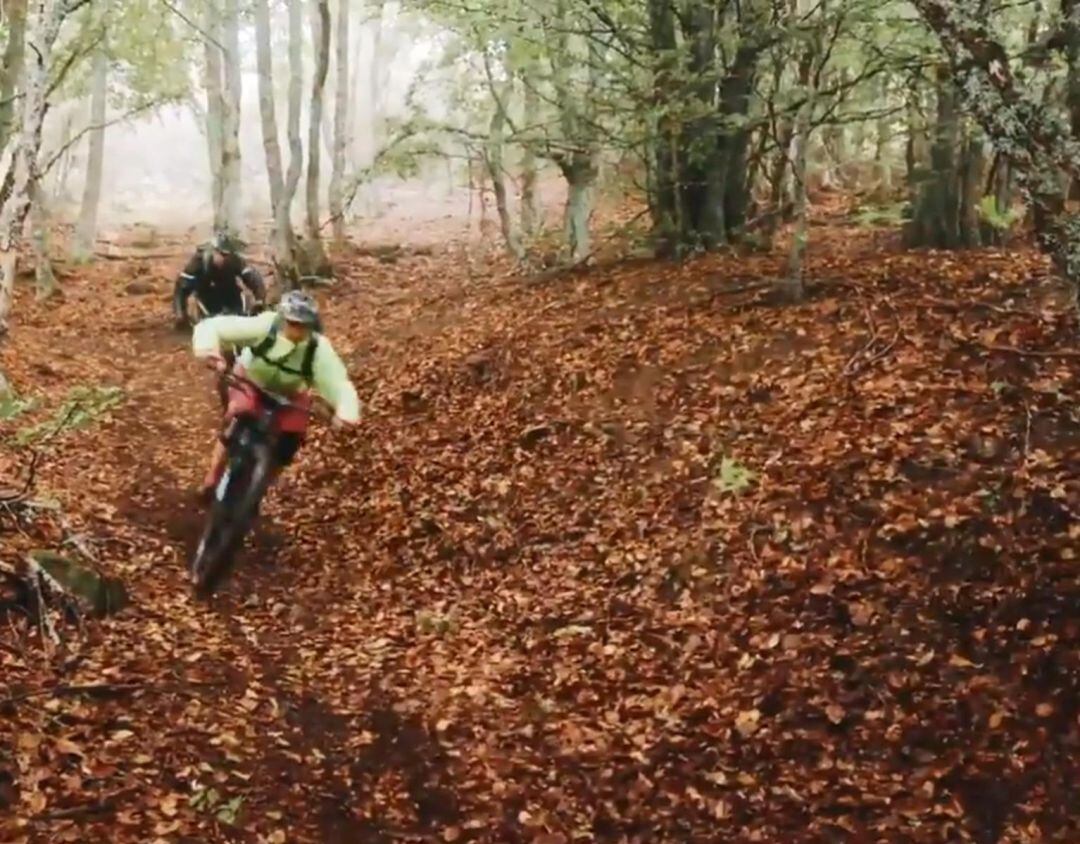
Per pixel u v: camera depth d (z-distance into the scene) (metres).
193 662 5.66
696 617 6.11
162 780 4.56
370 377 11.84
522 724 5.39
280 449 6.83
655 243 13.67
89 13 17.97
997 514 6.04
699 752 5.07
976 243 11.70
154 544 7.23
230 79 19.88
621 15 12.15
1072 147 4.34
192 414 11.19
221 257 10.77
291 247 18.95
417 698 5.64
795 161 11.14
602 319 11.08
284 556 7.57
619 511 7.48
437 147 15.12
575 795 4.84
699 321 10.05
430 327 13.48
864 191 17.75
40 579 5.68
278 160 18.56
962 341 8.00
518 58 12.95
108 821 4.21
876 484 6.63
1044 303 8.57
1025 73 8.19
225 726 5.09
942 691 5.11
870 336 8.56
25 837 4.00
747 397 8.33
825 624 5.73
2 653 5.21
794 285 9.94
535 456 8.62
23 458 7.98
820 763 4.89
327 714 5.45
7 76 12.04
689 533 6.88
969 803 4.52
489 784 4.91
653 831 4.59
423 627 6.49
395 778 4.95
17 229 7.36
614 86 13.62
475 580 7.14
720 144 12.77
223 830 4.33
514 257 17.39
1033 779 4.57
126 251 25.47
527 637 6.29
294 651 6.12
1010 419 6.86
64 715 4.83
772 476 7.09
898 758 4.84
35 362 12.81
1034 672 5.05
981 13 4.50
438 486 8.56
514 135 13.66
